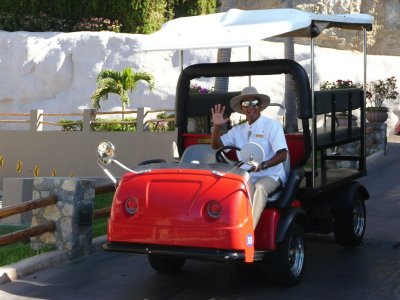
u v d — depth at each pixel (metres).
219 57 13.76
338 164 10.46
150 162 8.32
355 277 8.27
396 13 27.61
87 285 8.01
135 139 17.78
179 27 8.84
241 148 7.82
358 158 10.12
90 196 9.29
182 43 8.41
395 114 23.84
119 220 7.33
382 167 17.11
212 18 8.84
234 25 8.43
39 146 19.41
